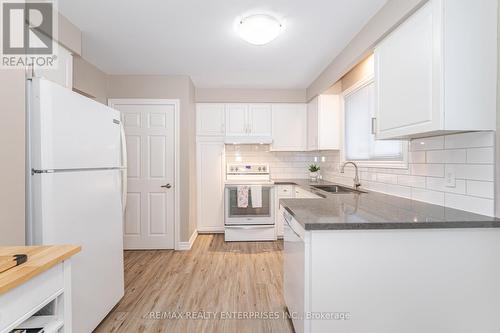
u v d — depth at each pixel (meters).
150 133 3.63
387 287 1.36
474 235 1.38
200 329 1.90
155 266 3.03
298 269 1.53
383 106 1.89
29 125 1.41
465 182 1.60
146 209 3.63
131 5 1.96
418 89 1.52
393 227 1.33
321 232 1.34
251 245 3.76
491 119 1.40
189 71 3.46
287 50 2.77
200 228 4.21
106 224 1.97
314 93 3.79
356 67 3.12
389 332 1.37
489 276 1.38
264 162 4.48
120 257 2.18
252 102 4.23
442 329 1.38
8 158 1.31
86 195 1.73
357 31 2.35
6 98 1.31
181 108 3.63
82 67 3.03
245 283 2.59
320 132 3.65
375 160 2.74
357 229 1.33
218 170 4.21
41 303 0.99
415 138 2.02
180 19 2.17
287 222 1.93
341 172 3.45
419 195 2.02
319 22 2.20
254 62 3.13
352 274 1.35
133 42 2.60
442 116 1.37
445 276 1.37
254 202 3.90
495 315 1.39
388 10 1.87
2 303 0.84
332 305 1.36
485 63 1.39
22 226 1.38
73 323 1.60
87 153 1.76
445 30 1.36
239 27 2.26
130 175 3.62
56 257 1.04
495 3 1.40
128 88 3.60
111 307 2.02
